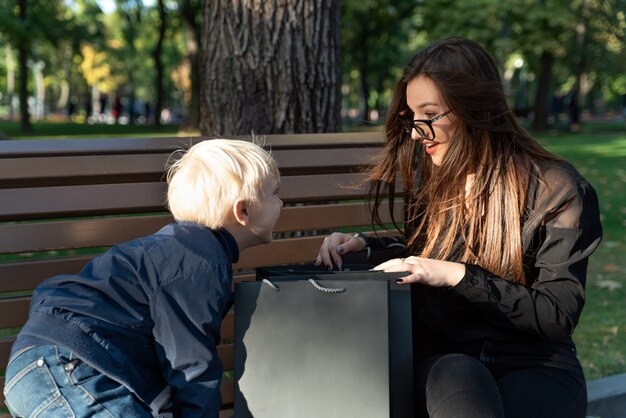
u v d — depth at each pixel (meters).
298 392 1.87
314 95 3.75
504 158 2.11
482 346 2.09
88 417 1.76
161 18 30.14
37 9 25.17
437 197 2.21
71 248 2.27
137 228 2.36
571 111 27.16
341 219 2.71
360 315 1.86
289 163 2.60
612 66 26.86
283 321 1.88
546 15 23.80
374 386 1.84
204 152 2.01
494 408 1.76
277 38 3.69
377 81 36.94
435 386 1.82
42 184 2.22
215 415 1.84
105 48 44.16
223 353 2.50
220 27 3.72
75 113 53.16
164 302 1.83
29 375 1.79
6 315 2.18
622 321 4.62
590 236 2.02
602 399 3.13
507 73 35.72
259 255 2.57
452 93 2.11
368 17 29.66
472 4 24.31
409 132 2.30
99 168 2.29
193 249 1.88
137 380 1.87
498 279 2.00
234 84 3.71
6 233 2.19
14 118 49.28
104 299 1.85
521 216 2.08
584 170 11.73
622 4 24.98
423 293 2.21
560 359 2.06
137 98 70.25
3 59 46.66
